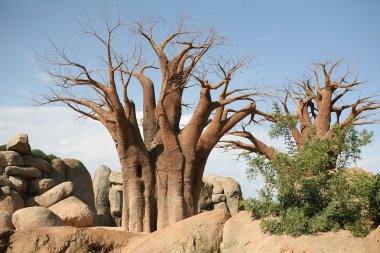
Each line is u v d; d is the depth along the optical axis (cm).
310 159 1185
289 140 1271
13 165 2342
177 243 1201
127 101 2170
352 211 1133
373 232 1066
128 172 2178
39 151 2603
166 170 2189
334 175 1193
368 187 1150
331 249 1031
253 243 1120
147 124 2339
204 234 1212
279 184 1197
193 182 2228
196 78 2131
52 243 1262
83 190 2708
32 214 1638
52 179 2439
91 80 2117
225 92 2230
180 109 2350
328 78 3100
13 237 1266
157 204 2197
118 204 2866
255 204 1204
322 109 3084
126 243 1309
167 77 2209
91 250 1280
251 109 2294
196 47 2244
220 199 2866
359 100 3008
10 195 2088
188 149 2198
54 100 2208
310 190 1193
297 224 1096
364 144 1202
